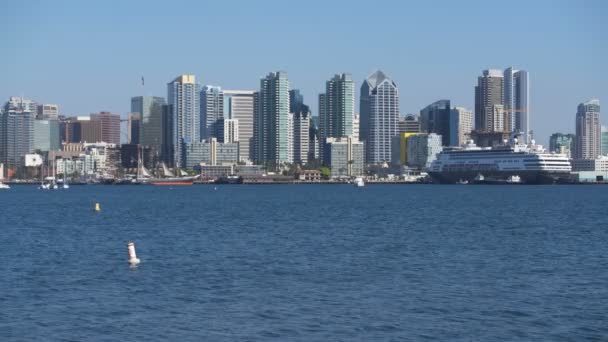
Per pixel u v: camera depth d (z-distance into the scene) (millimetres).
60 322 72688
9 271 101562
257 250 125875
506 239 144750
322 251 124438
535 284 92000
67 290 87875
